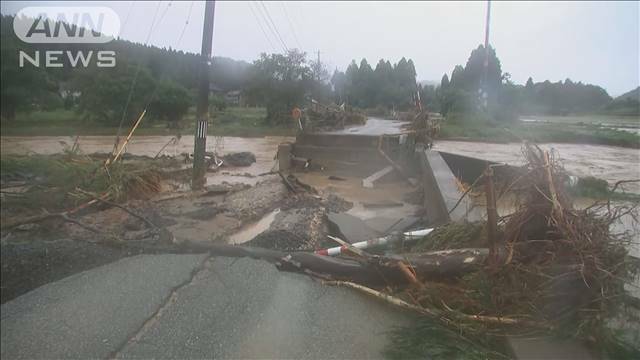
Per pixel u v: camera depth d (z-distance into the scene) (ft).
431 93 219.20
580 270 12.07
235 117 174.50
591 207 14.28
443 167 35.27
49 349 13.29
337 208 34.45
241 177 51.29
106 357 12.91
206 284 17.13
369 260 16.78
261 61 149.79
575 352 11.87
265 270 18.22
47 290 16.55
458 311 13.48
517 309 13.01
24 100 123.13
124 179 34.94
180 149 86.17
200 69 41.65
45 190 32.32
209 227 26.55
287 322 14.52
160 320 14.65
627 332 12.13
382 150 54.65
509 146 96.73
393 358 12.56
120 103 135.23
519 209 14.87
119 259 19.53
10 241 22.65
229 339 13.66
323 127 72.18
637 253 13.67
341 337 13.71
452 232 18.35
